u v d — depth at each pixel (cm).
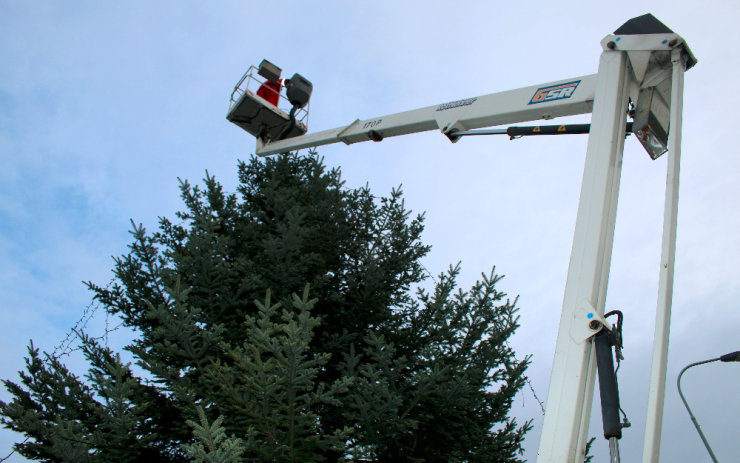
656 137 530
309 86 1172
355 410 733
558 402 398
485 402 826
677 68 498
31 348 748
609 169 479
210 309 788
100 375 756
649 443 364
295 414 611
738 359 629
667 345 389
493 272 873
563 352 414
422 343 858
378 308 878
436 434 776
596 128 502
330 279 904
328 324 892
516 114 708
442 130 776
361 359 854
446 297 853
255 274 823
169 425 751
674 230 421
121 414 625
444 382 744
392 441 731
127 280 835
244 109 1138
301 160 1193
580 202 468
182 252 909
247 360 568
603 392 397
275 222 992
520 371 872
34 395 738
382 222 1017
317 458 616
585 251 443
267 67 1194
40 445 696
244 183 1170
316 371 554
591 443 815
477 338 855
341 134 973
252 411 585
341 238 966
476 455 796
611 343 412
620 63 525
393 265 961
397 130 888
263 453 588
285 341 540
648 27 523
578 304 427
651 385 378
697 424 634
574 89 673
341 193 1046
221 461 441
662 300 399
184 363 715
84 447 609
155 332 663
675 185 440
